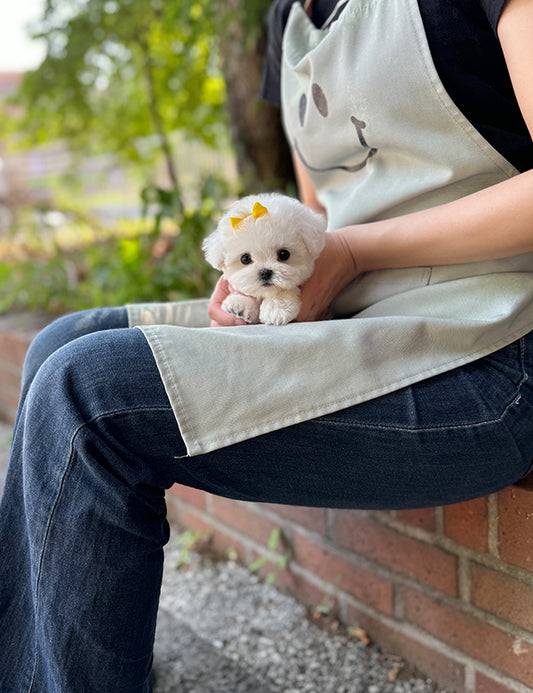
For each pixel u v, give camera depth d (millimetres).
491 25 703
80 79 2898
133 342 703
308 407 698
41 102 3027
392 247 807
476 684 1007
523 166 792
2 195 3812
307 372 708
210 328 739
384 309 829
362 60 792
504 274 789
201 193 2000
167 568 1466
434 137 785
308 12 963
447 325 745
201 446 676
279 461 716
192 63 2703
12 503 739
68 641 664
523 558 901
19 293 2570
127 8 2543
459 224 745
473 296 789
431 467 736
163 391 681
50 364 701
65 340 930
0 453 2131
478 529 949
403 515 1056
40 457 678
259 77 2143
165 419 678
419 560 1050
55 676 669
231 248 795
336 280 833
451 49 738
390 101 783
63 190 3965
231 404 686
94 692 678
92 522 659
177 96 2984
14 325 2342
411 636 1096
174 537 1597
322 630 1213
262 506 1351
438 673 1060
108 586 664
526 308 785
